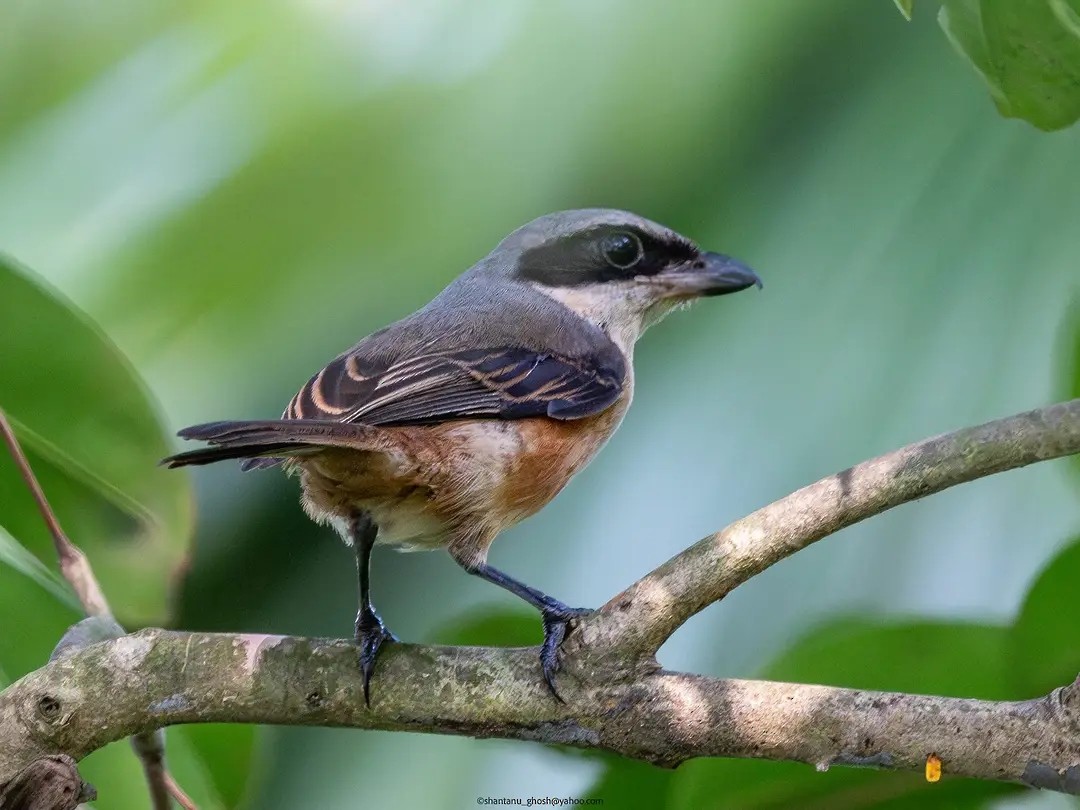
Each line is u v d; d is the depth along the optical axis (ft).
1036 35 21.94
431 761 31.94
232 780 28.17
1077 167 30.22
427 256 33.86
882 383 29.94
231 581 35.65
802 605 28.81
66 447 28.50
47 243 33.65
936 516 28.73
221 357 33.71
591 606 30.40
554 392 30.83
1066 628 24.76
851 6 32.78
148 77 34.86
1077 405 22.00
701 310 33.53
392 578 35.68
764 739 23.13
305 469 28.73
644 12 33.32
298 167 33.63
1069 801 25.49
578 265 34.27
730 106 33.09
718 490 30.37
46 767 22.40
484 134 33.55
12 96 34.73
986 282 30.01
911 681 25.20
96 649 24.77
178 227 33.60
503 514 30.07
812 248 31.99
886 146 31.86
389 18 33.96
